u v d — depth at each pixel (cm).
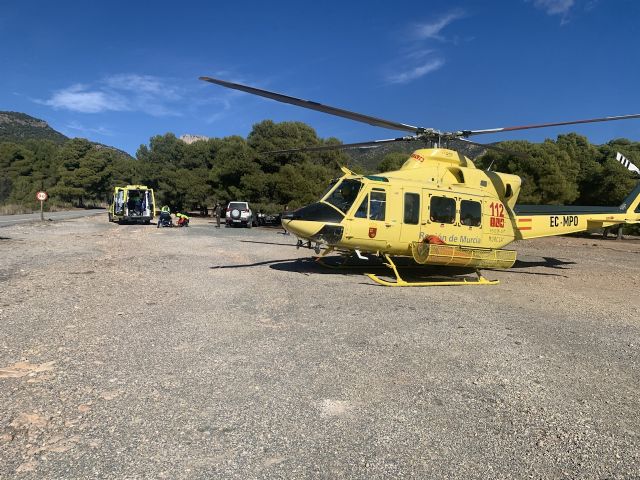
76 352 471
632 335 619
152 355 470
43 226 2553
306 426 334
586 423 354
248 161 3556
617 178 3034
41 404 352
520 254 1794
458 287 982
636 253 1892
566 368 477
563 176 2938
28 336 518
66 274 944
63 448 293
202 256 1341
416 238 1072
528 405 383
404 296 843
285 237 2234
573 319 705
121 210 3384
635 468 294
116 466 276
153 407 354
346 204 1035
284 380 416
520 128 1028
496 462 296
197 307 690
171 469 275
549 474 285
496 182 1190
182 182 5138
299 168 3484
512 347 541
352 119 1007
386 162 3869
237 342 524
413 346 531
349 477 274
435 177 1122
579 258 1667
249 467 280
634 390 423
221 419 339
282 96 851
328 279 1003
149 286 846
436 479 275
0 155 8319
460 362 482
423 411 365
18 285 809
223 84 795
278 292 829
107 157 7319
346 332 580
